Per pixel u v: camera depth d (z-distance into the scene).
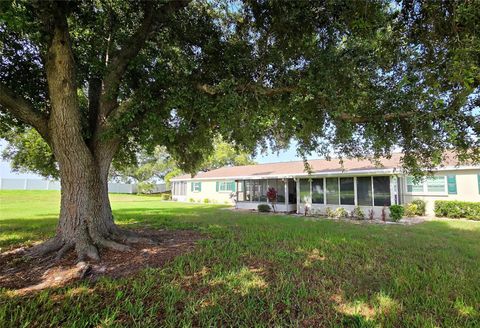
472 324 3.10
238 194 20.16
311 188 16.03
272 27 5.03
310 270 4.71
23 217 12.09
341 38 4.67
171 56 6.21
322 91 4.55
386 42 4.15
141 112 5.34
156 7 5.25
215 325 2.90
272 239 7.10
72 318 2.97
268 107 5.34
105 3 5.66
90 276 4.14
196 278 4.17
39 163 10.44
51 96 4.99
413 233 8.69
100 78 6.16
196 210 16.84
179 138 7.11
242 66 5.41
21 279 4.03
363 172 13.55
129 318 3.01
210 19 6.23
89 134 5.73
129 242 5.88
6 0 2.96
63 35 4.75
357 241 7.07
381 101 4.72
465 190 13.30
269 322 3.03
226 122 5.21
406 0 3.68
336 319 3.14
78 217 5.18
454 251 6.25
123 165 9.36
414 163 5.31
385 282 4.25
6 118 6.05
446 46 3.53
